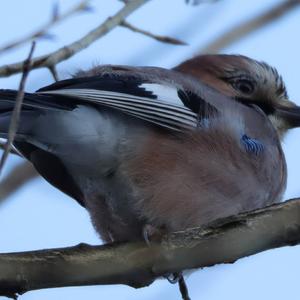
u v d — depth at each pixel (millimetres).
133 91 9750
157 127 9961
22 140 9578
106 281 8258
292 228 8281
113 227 10445
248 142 10797
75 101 9414
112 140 9508
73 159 9578
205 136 10273
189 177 10070
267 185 11117
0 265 7684
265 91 12484
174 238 8469
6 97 9016
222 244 8391
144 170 9789
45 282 7895
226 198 10414
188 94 10406
